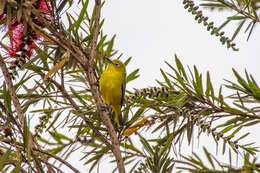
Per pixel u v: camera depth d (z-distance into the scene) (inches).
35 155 202.7
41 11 200.2
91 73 216.8
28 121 189.6
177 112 216.8
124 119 241.1
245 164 147.8
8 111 207.3
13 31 215.9
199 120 213.0
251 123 209.5
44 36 210.1
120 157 209.8
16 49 216.2
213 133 209.5
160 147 229.8
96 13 220.1
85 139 222.2
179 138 221.6
